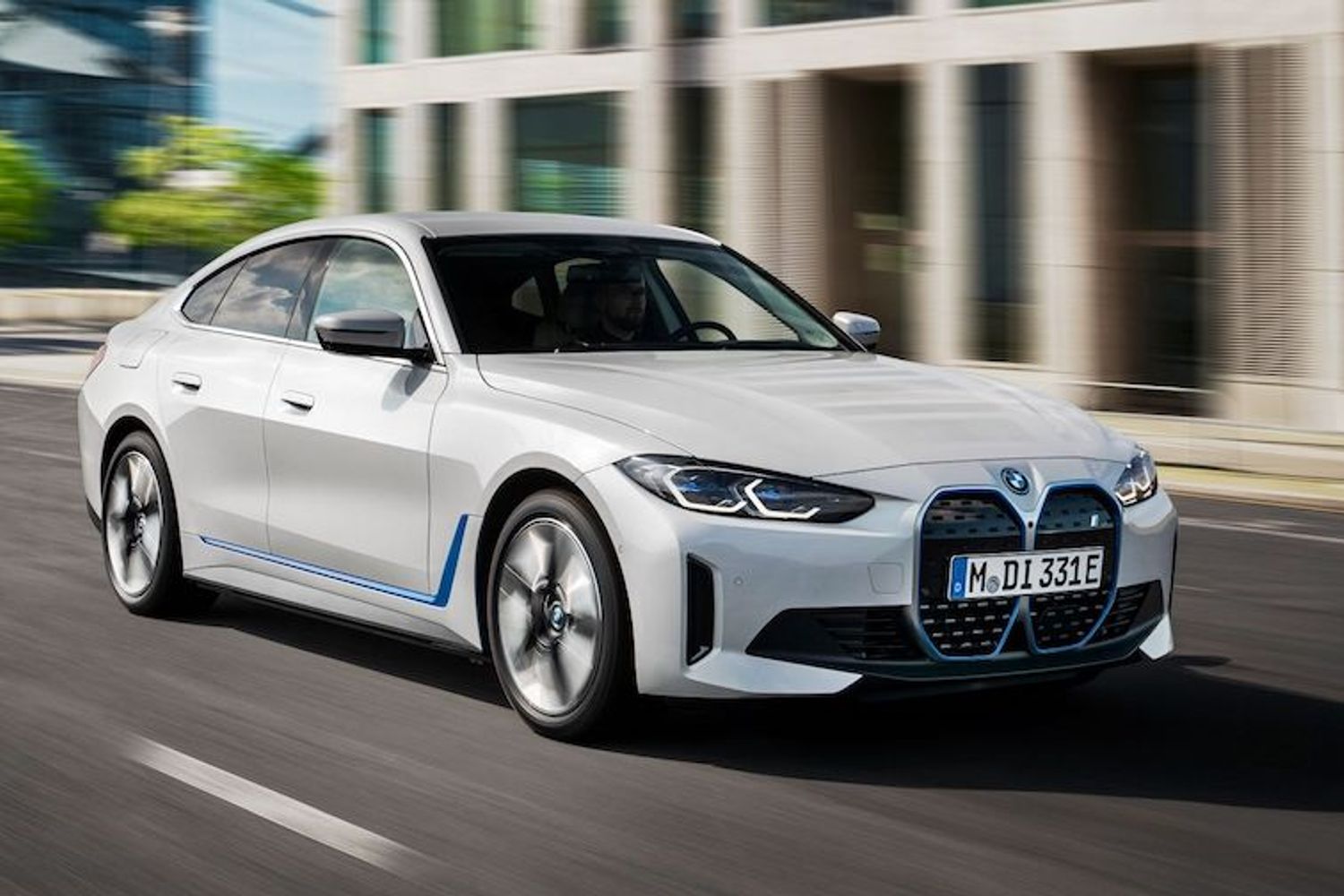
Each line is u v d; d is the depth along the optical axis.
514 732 5.01
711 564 4.55
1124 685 5.76
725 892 3.70
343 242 6.07
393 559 5.43
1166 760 4.82
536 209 27.30
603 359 5.42
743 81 24.52
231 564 6.16
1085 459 4.92
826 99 23.92
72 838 4.03
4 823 4.14
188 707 5.27
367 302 5.81
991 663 4.70
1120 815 4.29
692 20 25.16
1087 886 3.77
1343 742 5.05
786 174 24.16
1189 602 7.47
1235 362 19.78
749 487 4.58
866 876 3.81
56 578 7.41
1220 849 4.04
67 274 54.25
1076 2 20.78
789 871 3.85
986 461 4.74
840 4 23.27
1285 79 19.19
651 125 25.56
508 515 5.14
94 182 55.12
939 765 4.73
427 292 5.59
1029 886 3.76
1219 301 19.91
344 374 5.71
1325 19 18.86
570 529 4.83
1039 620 4.79
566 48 26.62
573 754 4.78
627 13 25.88
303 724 5.08
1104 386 19.44
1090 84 21.03
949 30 22.08
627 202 25.97
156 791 4.40
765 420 4.80
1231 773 4.69
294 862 3.87
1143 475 5.07
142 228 47.53
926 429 4.84
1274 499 11.82
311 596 5.83
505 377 5.23
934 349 22.52
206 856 3.91
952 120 22.11
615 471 4.70
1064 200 21.16
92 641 6.20
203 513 6.26
